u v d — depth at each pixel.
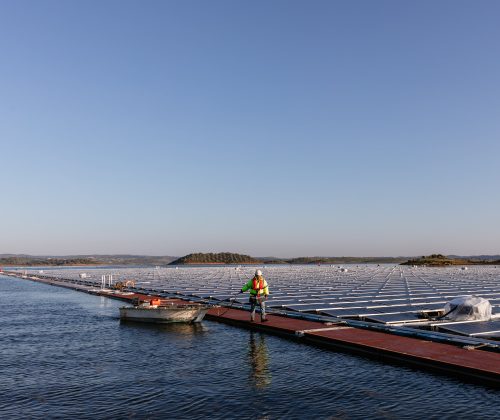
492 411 13.37
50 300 50.78
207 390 15.69
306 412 13.47
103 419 13.10
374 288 55.34
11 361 20.25
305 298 41.50
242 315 31.22
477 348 19.44
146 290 56.19
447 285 61.28
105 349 22.69
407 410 13.55
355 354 20.59
